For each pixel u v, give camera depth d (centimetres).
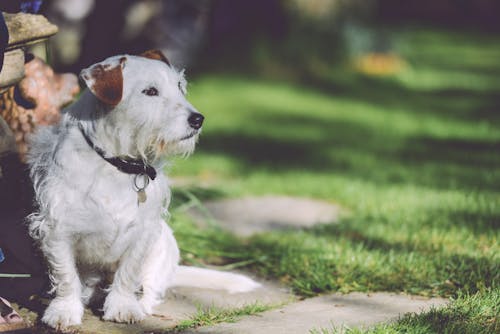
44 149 400
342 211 684
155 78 396
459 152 998
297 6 1777
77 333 388
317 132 1160
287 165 902
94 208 385
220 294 462
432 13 3803
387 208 661
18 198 436
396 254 525
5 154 430
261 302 449
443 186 772
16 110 466
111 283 433
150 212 403
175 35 1667
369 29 1967
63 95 482
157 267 432
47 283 434
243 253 543
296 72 1720
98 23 1170
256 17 1758
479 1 3788
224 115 1272
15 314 381
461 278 467
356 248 539
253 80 1652
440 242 548
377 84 1747
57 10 1239
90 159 387
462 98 1608
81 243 398
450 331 372
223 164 883
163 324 407
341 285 471
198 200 659
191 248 550
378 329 373
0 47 394
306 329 391
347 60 1862
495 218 617
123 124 389
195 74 1642
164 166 417
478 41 2972
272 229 623
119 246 399
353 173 854
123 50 1266
